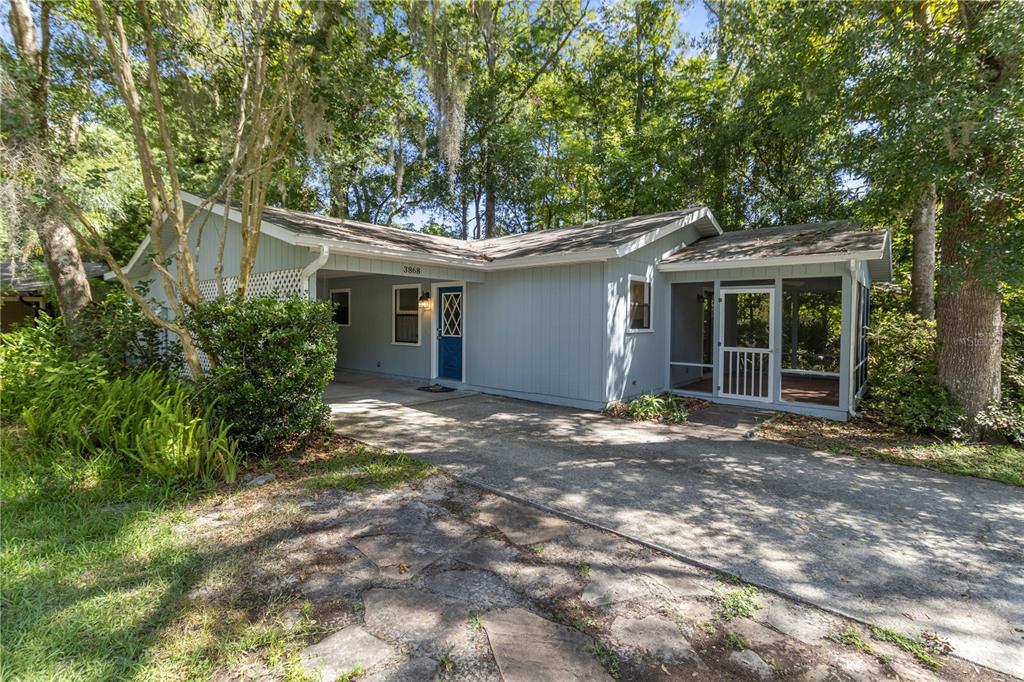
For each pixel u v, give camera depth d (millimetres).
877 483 4801
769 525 3799
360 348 12648
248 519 3678
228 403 4805
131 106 5195
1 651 2188
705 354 13570
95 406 5023
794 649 2385
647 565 3160
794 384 10984
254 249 5863
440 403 8672
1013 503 4316
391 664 2219
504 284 9445
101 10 4898
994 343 6309
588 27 19219
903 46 5734
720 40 13195
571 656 2295
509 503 4145
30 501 3736
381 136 10875
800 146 13617
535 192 20078
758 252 8438
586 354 8242
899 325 7527
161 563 3000
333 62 6133
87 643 2279
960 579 3051
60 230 8438
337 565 3059
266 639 2359
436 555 3221
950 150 5117
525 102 19078
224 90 6656
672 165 16484
